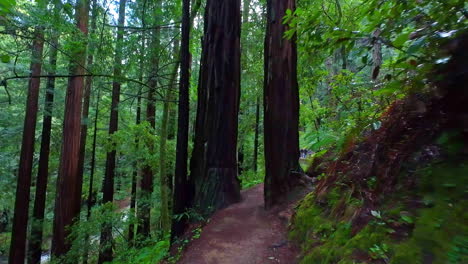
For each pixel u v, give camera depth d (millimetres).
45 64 6898
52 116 12094
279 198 5348
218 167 6082
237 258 3883
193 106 12898
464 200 1804
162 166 7785
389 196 2561
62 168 9438
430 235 1815
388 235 2209
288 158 5516
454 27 1874
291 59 5645
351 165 3521
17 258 9914
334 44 2391
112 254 10602
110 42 6270
